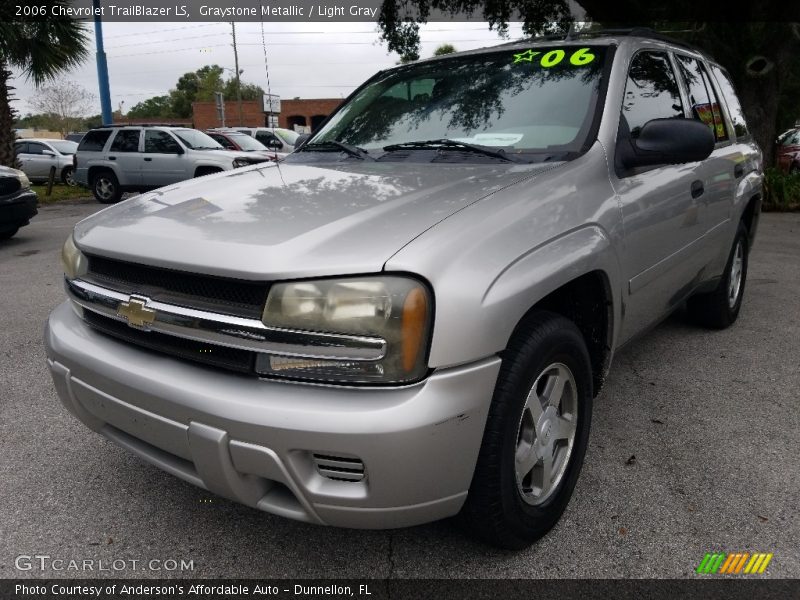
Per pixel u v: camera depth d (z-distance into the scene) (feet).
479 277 5.95
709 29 36.17
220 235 6.41
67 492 8.62
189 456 6.26
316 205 7.00
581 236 7.34
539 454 7.11
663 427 10.18
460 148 8.84
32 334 15.19
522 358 6.44
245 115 152.66
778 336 14.44
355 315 5.63
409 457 5.62
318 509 5.94
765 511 7.95
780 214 36.11
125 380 6.50
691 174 10.50
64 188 59.47
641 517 7.88
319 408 5.60
